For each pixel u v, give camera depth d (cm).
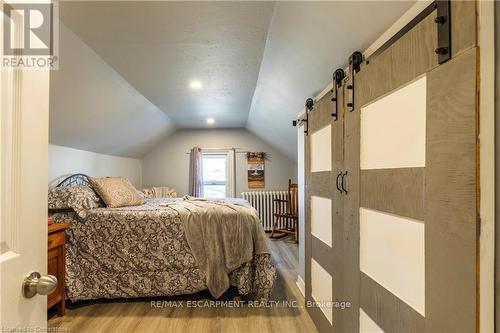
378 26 117
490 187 68
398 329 102
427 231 86
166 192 511
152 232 238
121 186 286
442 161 79
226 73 259
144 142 487
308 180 219
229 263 235
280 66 221
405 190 97
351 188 139
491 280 68
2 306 61
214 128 548
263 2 151
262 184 548
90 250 232
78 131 317
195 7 154
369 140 122
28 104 70
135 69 246
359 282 131
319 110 192
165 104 371
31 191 71
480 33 68
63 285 213
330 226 171
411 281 95
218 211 246
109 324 204
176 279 237
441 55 79
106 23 169
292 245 427
